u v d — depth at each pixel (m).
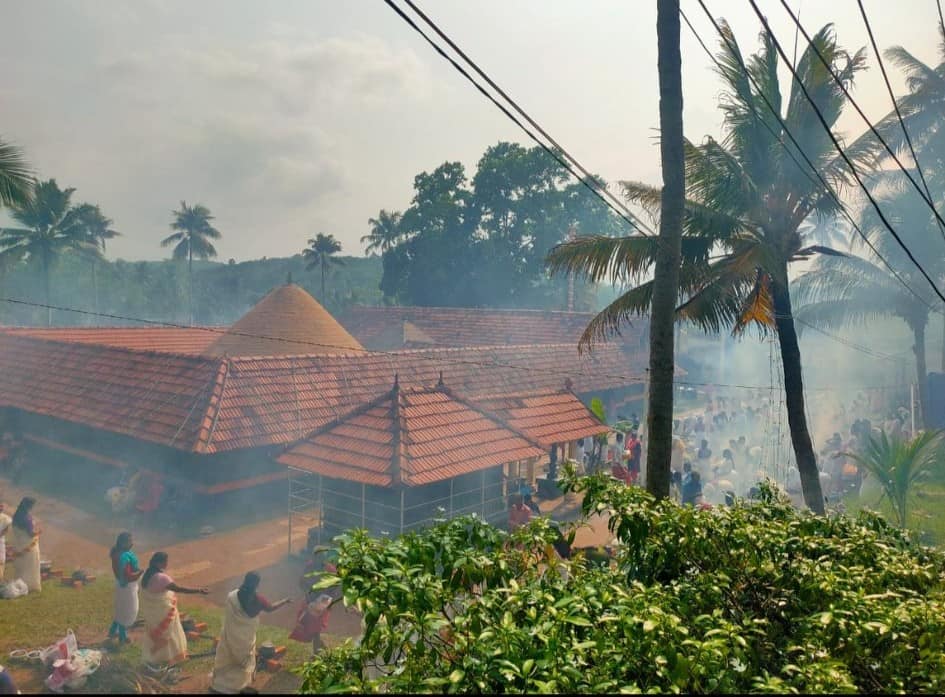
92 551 14.48
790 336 14.68
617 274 14.31
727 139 15.00
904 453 15.09
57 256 55.00
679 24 9.48
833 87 13.84
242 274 110.25
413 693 4.37
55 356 23.55
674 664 4.53
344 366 21.59
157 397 18.92
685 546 6.43
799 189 14.30
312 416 19.34
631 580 6.73
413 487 14.17
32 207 22.36
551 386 27.66
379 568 5.21
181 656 9.37
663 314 9.48
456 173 66.19
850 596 5.49
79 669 8.33
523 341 37.25
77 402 20.39
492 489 17.20
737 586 6.25
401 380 22.55
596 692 4.27
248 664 8.73
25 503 11.98
